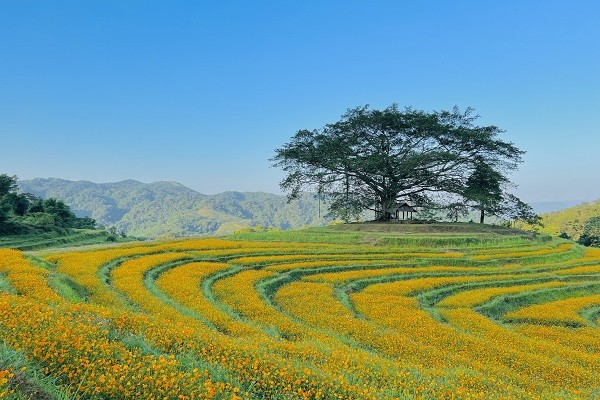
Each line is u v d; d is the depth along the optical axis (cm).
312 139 7669
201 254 4594
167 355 1173
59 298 2039
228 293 3078
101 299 2472
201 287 3231
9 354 884
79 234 9894
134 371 973
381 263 4697
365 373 1443
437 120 7444
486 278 4306
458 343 2386
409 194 8200
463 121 7762
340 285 3794
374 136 7725
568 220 15662
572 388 1892
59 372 922
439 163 7481
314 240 6419
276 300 3145
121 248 4709
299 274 4081
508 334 2702
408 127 7475
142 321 1565
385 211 7931
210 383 960
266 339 1708
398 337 2333
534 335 2845
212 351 1327
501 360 2191
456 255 5262
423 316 2916
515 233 7056
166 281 3241
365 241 6228
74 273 3133
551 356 2370
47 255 3997
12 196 10306
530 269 4806
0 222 8325
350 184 8069
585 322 3164
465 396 1333
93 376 914
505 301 3616
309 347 1590
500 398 1412
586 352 2561
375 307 3091
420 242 6044
